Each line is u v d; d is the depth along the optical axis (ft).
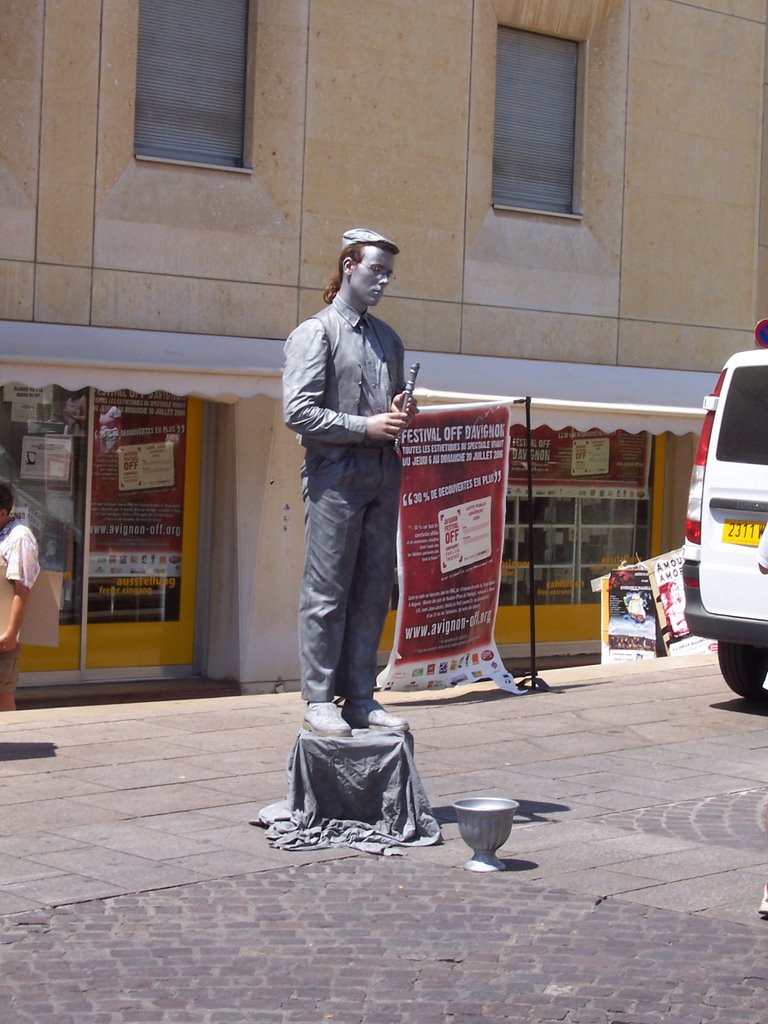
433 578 33.09
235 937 16.61
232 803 22.71
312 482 21.12
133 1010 14.40
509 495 48.70
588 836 21.39
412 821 20.80
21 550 29.60
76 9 38.96
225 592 41.91
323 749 20.83
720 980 15.55
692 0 51.16
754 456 31.71
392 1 44.04
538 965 15.89
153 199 40.40
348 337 20.99
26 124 38.50
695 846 20.97
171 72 41.09
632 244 50.19
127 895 18.02
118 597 41.09
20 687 39.45
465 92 45.73
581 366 48.14
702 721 31.12
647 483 52.44
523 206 48.08
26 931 16.62
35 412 39.63
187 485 42.11
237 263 41.73
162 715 30.17
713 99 51.96
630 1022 14.37
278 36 42.14
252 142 42.01
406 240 44.83
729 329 52.80
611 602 42.45
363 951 16.24
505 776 25.31
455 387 42.16
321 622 21.09
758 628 31.30
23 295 38.65
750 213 53.16
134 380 35.45
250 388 37.11
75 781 23.98
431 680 33.32
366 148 43.86
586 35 48.98
